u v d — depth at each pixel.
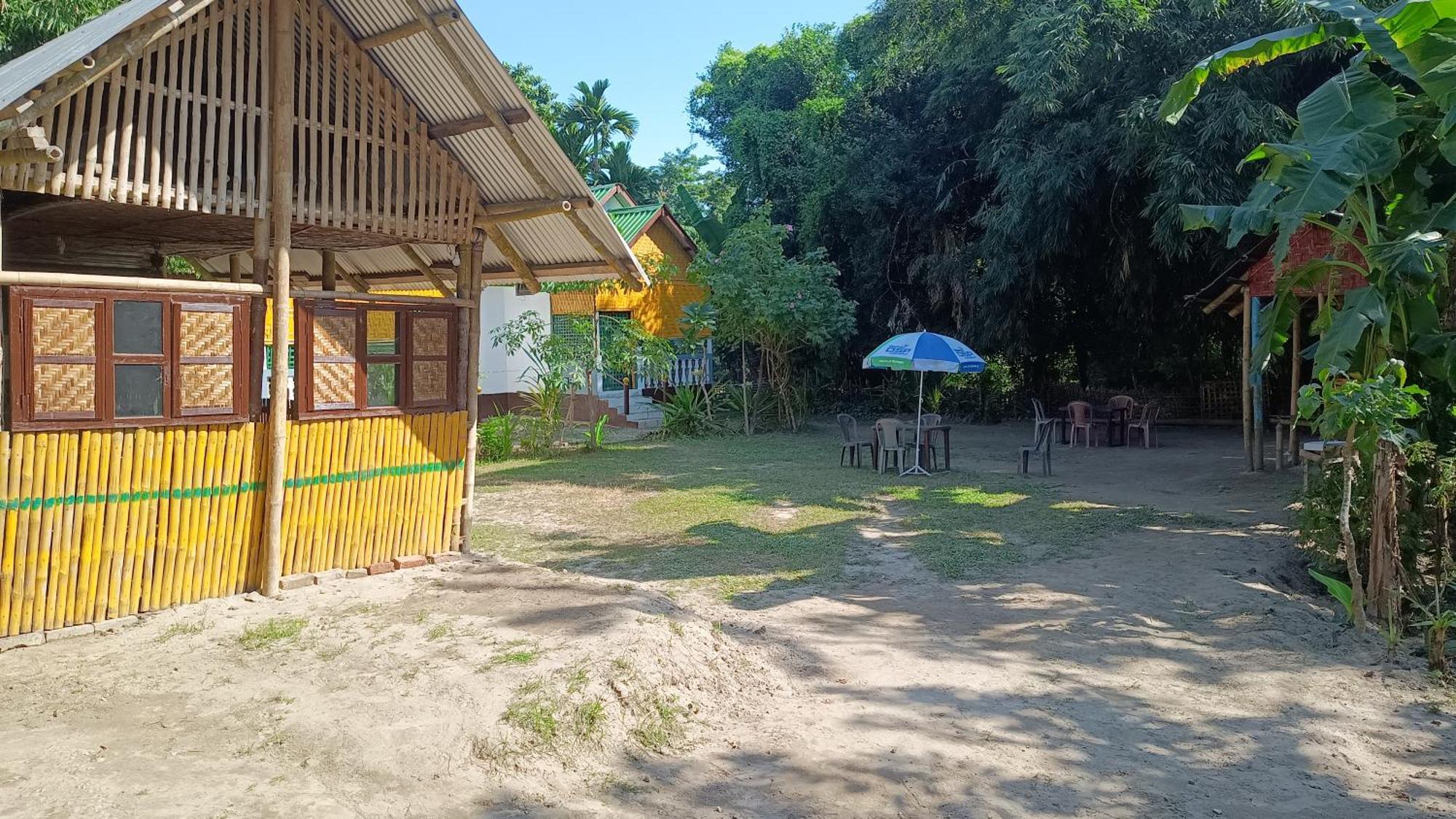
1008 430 21.81
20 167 5.45
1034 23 16.86
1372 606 7.10
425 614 6.18
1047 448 14.68
